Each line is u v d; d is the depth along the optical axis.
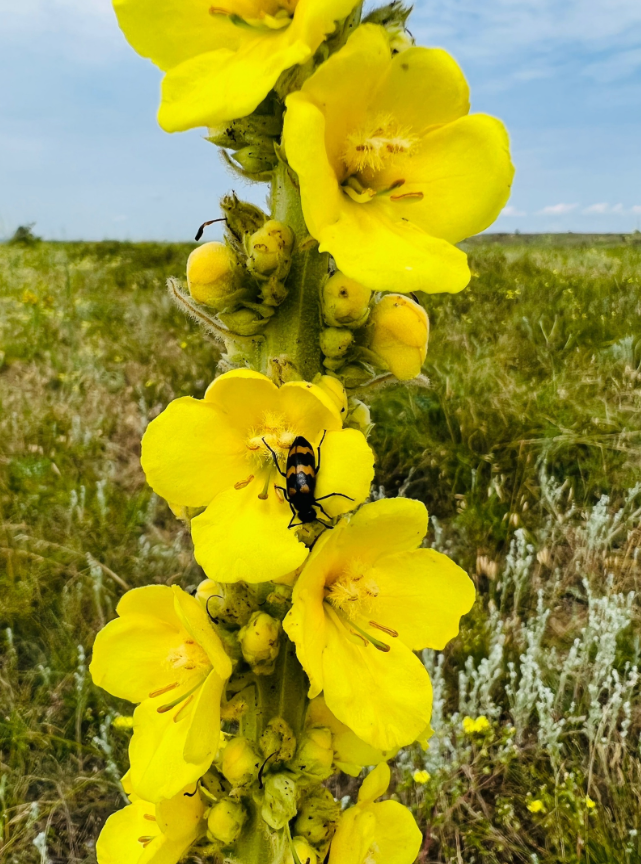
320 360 0.12
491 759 0.25
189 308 0.13
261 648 0.11
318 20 0.09
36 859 0.23
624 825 0.22
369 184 0.11
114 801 0.25
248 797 0.12
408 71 0.10
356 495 0.10
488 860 0.22
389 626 0.11
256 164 0.12
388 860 0.13
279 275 0.11
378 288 0.09
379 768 0.13
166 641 0.12
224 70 0.09
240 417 0.11
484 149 0.10
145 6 0.10
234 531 0.10
